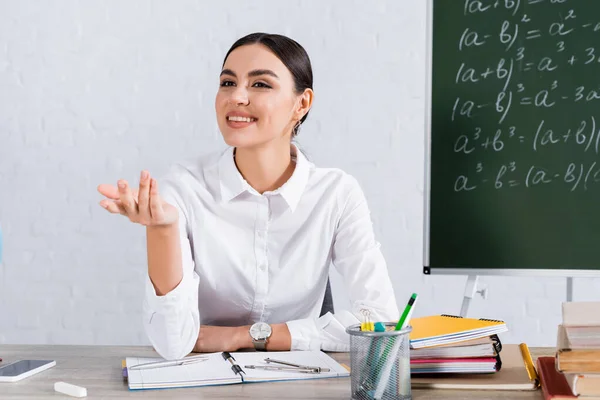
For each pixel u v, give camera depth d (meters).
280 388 1.08
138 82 2.81
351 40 2.74
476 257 2.04
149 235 1.19
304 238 1.59
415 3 2.72
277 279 1.59
